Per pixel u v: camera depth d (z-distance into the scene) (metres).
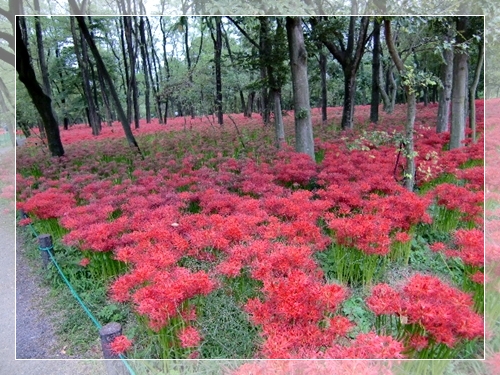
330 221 2.84
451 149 4.58
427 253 2.93
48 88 5.97
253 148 5.46
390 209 2.82
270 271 2.03
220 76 6.41
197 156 5.20
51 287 2.76
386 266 2.71
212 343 2.08
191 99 6.41
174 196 3.51
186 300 1.96
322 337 1.65
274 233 2.51
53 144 5.12
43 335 2.34
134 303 2.08
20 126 5.44
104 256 2.68
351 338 2.04
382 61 7.44
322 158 5.08
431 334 1.65
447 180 3.90
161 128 7.38
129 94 8.01
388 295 1.77
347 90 6.38
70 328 2.38
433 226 3.22
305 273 2.08
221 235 2.45
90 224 2.93
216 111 6.66
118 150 5.50
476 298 2.05
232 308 2.21
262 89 6.97
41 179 4.37
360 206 3.14
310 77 8.30
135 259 2.33
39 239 2.94
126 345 1.76
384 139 3.84
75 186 3.92
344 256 2.54
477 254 2.11
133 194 3.67
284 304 1.70
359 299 2.38
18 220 3.79
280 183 4.05
